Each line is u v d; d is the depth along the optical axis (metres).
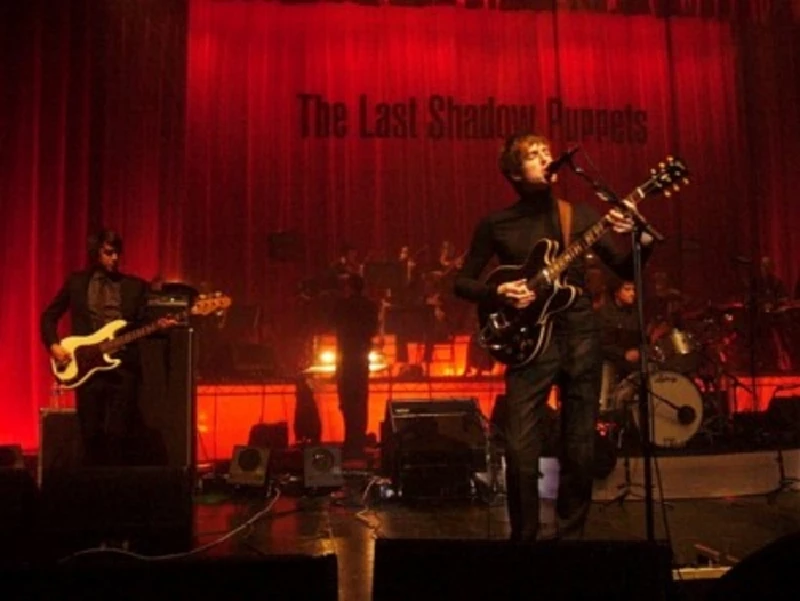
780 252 11.88
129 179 9.10
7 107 8.10
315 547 4.15
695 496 5.46
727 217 11.88
